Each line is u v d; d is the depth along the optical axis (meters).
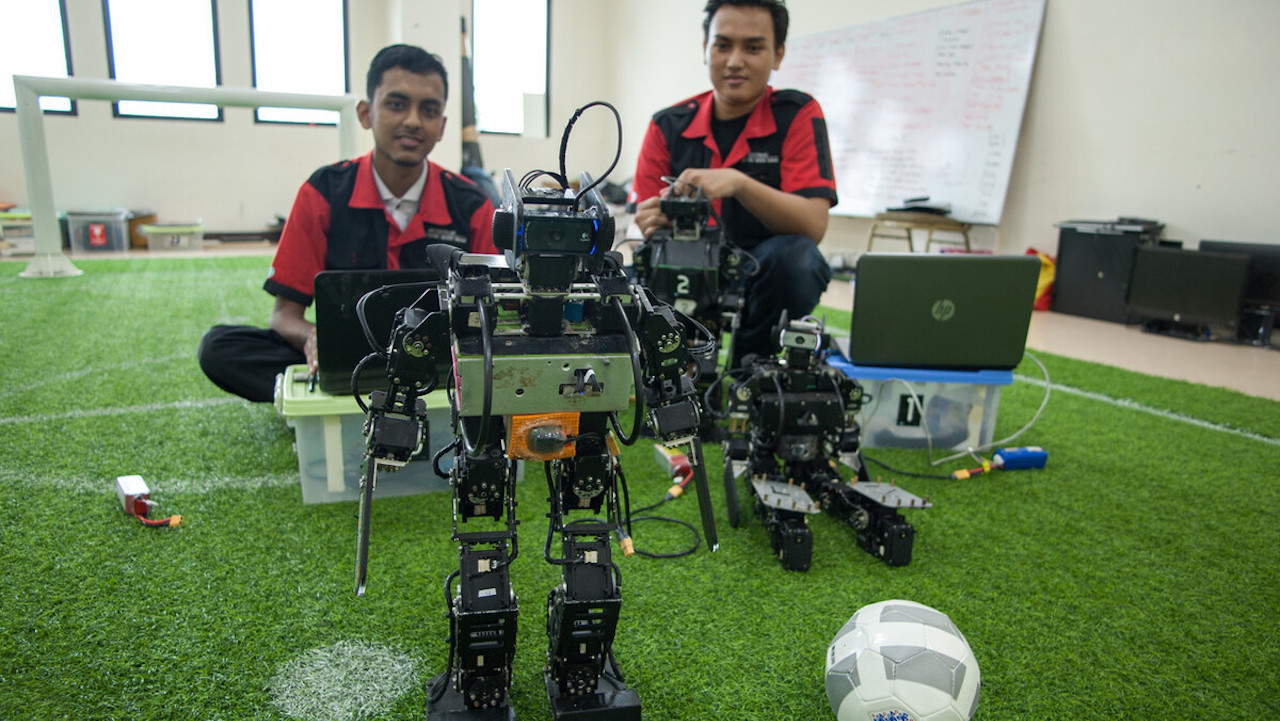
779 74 8.25
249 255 7.73
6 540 1.88
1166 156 5.36
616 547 2.00
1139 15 5.39
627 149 11.08
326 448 2.12
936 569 1.96
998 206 6.22
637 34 10.52
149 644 1.53
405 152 2.46
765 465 2.16
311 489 2.15
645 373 1.24
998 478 2.58
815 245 3.10
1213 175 5.14
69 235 7.71
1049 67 5.95
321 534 1.99
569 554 1.29
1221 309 4.96
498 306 1.17
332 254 2.54
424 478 2.26
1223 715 1.46
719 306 2.55
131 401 2.95
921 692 1.27
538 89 10.90
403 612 1.67
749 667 1.55
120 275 6.06
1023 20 6.00
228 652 1.52
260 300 5.17
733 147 3.19
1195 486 2.54
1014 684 1.52
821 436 2.06
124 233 7.84
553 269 1.09
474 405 1.12
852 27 7.36
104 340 3.88
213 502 2.14
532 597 1.76
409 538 1.99
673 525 2.15
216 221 8.98
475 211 2.71
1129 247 5.43
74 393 3.02
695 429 1.22
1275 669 1.60
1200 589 1.90
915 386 2.75
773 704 1.45
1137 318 5.46
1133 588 1.89
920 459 2.73
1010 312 2.56
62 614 1.60
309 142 9.25
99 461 2.37
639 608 1.73
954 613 1.76
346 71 9.41
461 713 1.31
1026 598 1.83
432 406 2.11
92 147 8.25
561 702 1.34
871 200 7.29
